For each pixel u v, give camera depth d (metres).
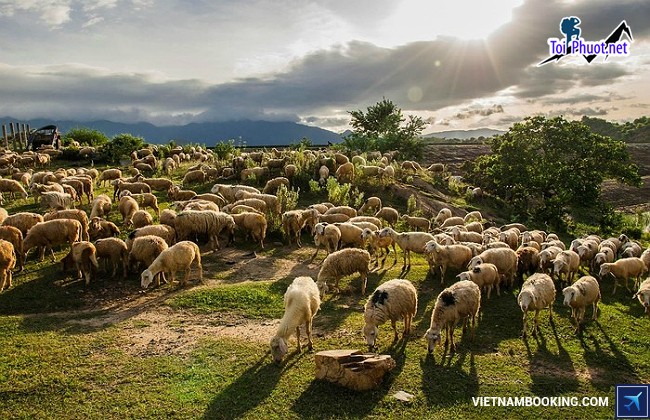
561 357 10.02
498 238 18.61
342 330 10.95
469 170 46.53
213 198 22.00
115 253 13.84
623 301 13.73
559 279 14.99
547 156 38.88
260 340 10.42
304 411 7.91
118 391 8.44
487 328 11.37
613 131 137.00
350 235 17.09
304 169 28.78
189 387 8.56
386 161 36.16
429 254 15.25
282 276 14.95
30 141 45.19
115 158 38.28
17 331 10.55
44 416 7.77
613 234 33.38
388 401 8.19
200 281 14.06
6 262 12.50
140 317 11.52
